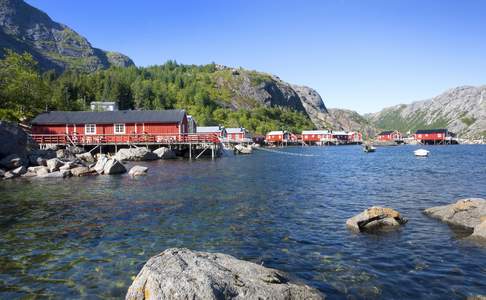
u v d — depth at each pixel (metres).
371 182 28.28
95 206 18.53
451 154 74.88
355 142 177.38
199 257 8.32
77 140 55.28
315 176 32.41
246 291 7.31
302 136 161.62
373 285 8.96
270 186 25.61
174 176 31.11
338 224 14.86
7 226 14.72
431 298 8.27
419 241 12.45
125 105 137.50
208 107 167.62
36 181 27.72
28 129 60.12
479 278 9.29
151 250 11.70
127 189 23.88
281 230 13.98
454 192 23.16
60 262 10.70
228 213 16.94
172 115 60.62
